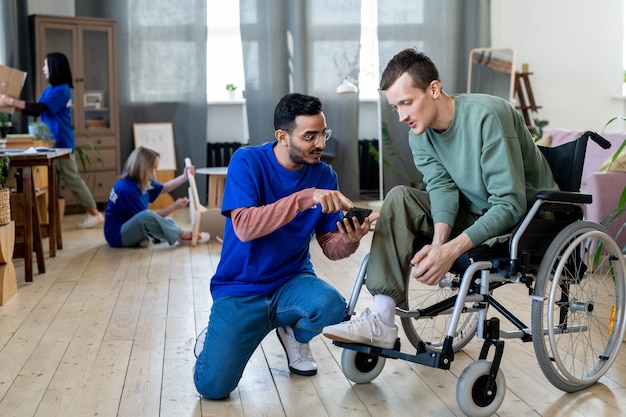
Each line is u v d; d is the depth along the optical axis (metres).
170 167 7.62
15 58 6.74
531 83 8.27
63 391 2.62
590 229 2.53
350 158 7.89
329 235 2.58
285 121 2.38
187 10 7.58
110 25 7.04
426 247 2.33
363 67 8.21
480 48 8.02
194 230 5.59
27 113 6.05
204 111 7.70
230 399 2.55
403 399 2.54
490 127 2.36
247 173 2.44
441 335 3.22
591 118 8.34
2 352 3.06
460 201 2.60
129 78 7.52
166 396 2.58
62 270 4.70
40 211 5.57
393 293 2.37
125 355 3.02
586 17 8.21
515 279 2.52
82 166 7.04
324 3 7.75
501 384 2.35
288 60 7.76
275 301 2.53
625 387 2.66
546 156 2.72
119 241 5.43
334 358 2.96
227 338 2.46
